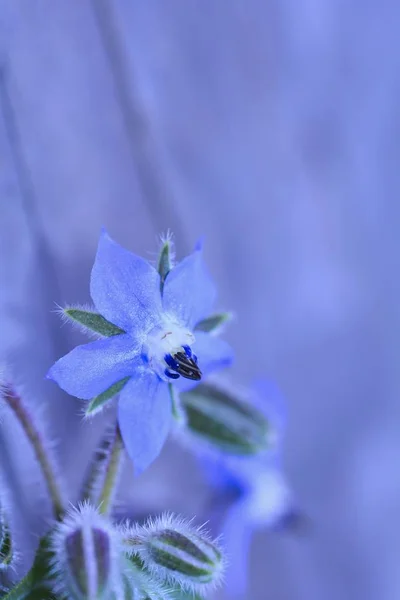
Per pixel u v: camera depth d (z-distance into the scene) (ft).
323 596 1.36
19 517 0.97
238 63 1.20
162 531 0.81
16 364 1.02
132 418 0.79
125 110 1.10
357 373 1.38
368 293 1.37
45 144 1.05
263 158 1.25
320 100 1.28
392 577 1.43
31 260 1.03
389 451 1.42
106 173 1.09
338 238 1.33
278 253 1.28
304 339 1.33
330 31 1.27
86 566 0.77
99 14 1.08
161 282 0.80
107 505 0.82
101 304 0.79
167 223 1.15
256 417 0.91
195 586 0.81
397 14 1.31
